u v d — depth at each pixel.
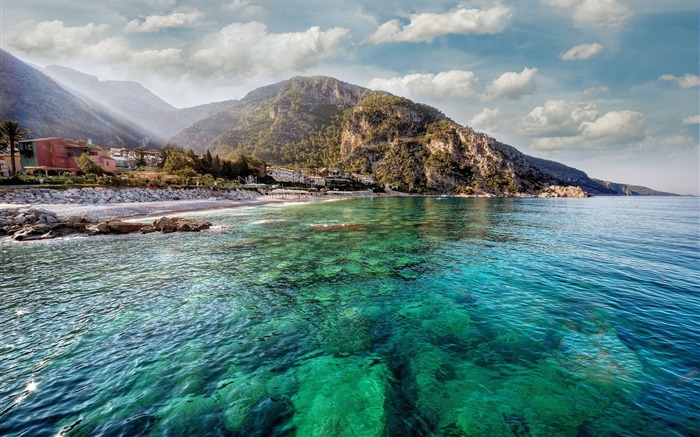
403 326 13.01
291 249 28.03
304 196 121.75
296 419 7.90
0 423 7.76
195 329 12.83
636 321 13.06
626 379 9.30
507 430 7.47
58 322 13.45
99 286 18.16
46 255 25.78
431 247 28.92
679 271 20.50
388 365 10.26
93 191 59.25
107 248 28.44
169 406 8.37
